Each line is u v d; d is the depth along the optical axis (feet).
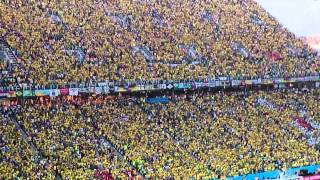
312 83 320.91
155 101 276.00
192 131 255.50
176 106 274.36
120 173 213.25
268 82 307.99
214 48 320.29
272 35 350.02
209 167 230.27
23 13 299.38
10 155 207.62
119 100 268.41
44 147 218.18
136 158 225.35
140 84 273.95
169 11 344.49
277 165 240.73
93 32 303.48
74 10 316.40
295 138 268.41
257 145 253.85
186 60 302.25
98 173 210.18
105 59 283.38
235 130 263.49
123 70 278.26
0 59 260.21
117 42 300.81
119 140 235.61
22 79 250.37
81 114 248.93
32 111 242.17
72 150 220.64
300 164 246.06
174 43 314.76
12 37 277.85
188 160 231.91
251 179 231.91
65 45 284.82
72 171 207.41
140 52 298.56
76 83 259.60
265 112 286.46
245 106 288.10
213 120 268.41
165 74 284.20
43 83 252.21
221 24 346.54
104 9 326.44
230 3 372.17
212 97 289.53
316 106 302.04
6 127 225.35
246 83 301.43
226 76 296.51
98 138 234.79
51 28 294.46
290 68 319.68
